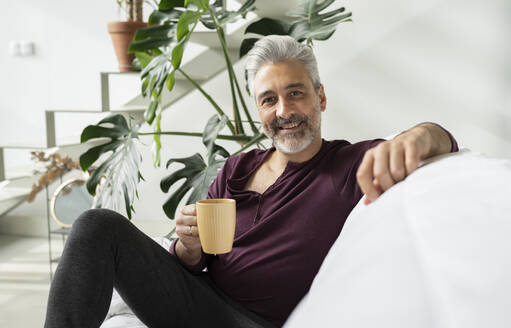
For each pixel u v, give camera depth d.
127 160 2.00
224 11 2.22
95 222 0.98
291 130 1.18
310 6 2.22
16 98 3.68
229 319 1.09
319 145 1.23
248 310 1.12
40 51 3.59
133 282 1.04
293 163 1.19
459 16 2.79
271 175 1.26
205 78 2.94
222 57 3.01
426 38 2.85
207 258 1.23
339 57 2.99
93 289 0.94
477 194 0.27
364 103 2.99
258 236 1.13
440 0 2.80
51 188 3.68
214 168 2.04
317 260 1.07
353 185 1.10
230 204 0.94
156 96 2.00
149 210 3.51
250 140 2.22
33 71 3.62
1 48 3.65
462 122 2.86
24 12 3.57
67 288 0.92
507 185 0.28
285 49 1.19
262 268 1.10
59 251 3.36
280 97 1.18
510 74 2.75
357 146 1.17
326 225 1.08
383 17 2.90
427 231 0.22
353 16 2.94
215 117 2.07
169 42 1.99
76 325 0.91
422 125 0.70
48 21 3.55
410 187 0.34
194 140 3.37
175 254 1.21
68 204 2.83
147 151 3.45
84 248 0.95
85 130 2.02
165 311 1.09
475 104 2.82
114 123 2.11
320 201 1.10
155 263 1.07
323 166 1.16
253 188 1.26
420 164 0.54
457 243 0.20
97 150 2.05
